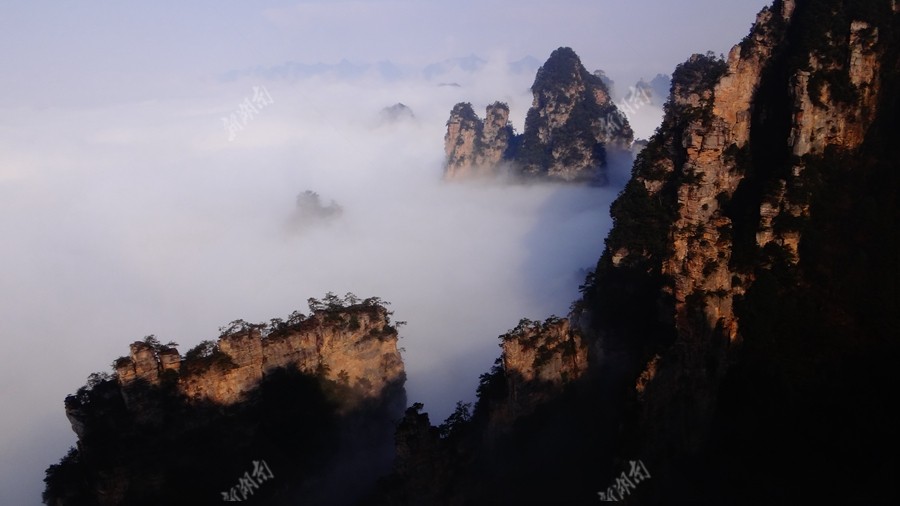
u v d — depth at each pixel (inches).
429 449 2527.1
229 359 2792.8
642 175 3070.9
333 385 3068.4
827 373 2287.2
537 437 2687.0
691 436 2458.2
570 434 2706.7
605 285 3024.1
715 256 2559.1
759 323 2413.9
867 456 2112.5
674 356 2443.4
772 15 3083.2
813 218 2524.6
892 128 2608.3
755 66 2977.4
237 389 2795.3
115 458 2534.5
